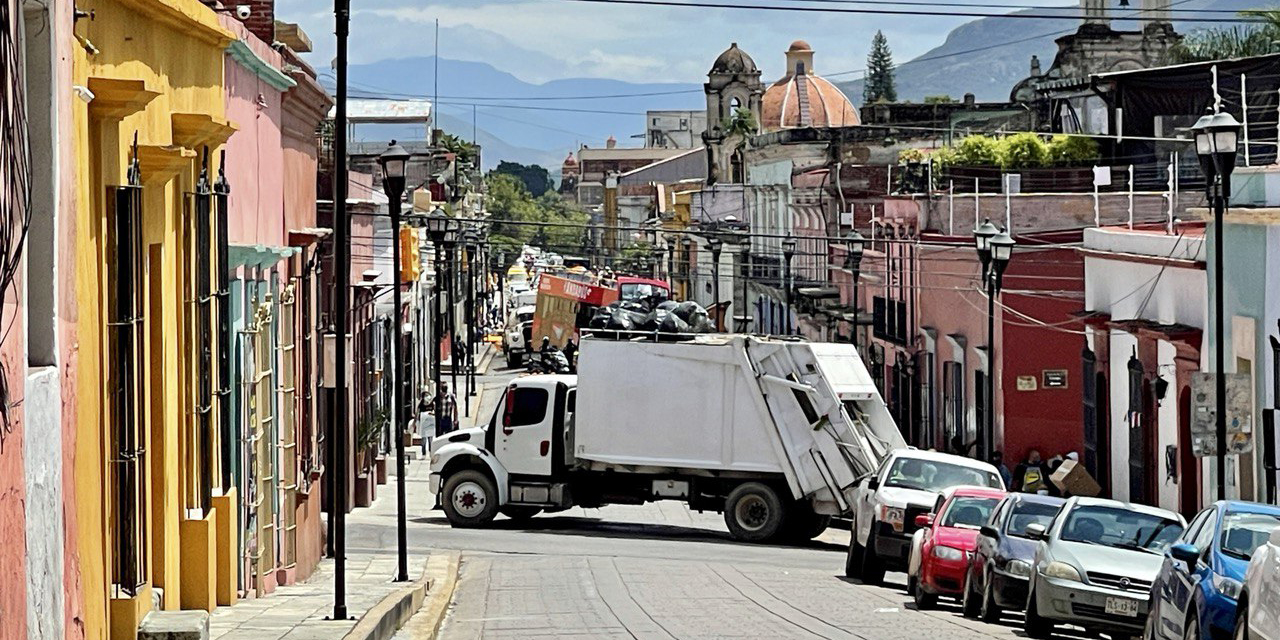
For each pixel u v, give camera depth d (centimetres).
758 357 5444
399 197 4028
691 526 6006
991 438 5331
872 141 11188
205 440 2452
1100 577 2858
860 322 8694
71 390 1634
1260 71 6794
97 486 1805
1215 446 3612
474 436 5741
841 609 3391
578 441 5588
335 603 2764
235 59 3097
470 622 3269
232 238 3059
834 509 5403
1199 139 3388
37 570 1459
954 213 7444
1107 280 5619
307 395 4066
